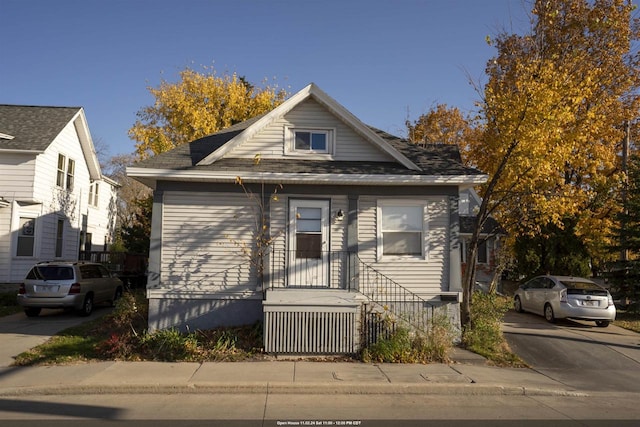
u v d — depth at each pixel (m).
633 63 20.02
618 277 18.03
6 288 19.41
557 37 16.61
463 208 27.20
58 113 22.89
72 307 15.08
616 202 19.25
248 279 11.78
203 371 9.02
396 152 12.27
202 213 11.84
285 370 9.22
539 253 21.59
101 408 7.20
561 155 12.11
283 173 11.51
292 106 12.52
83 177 25.42
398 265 11.95
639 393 8.64
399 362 10.13
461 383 8.59
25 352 10.26
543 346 12.09
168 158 12.20
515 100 11.95
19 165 20.11
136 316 13.13
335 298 10.85
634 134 23.00
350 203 12.02
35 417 6.72
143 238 24.94
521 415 7.18
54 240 22.02
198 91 28.42
